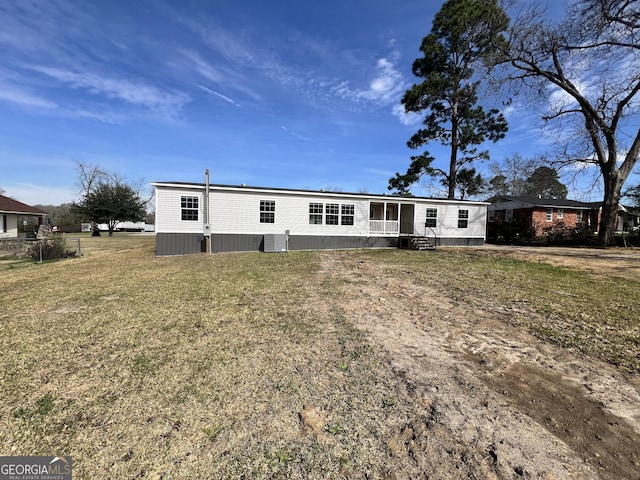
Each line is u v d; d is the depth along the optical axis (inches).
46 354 126.0
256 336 145.5
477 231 711.1
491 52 652.1
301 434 80.6
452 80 799.7
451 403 96.0
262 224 554.3
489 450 76.1
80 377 107.9
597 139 643.5
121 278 285.6
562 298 220.1
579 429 84.5
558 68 602.5
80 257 500.7
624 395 101.4
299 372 112.7
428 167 872.9
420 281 278.5
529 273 323.0
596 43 530.0
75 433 79.8
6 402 93.1
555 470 69.9
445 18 781.3
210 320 167.2
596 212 949.2
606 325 165.3
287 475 67.2
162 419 85.5
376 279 286.4
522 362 124.3
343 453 74.2
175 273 310.0
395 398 98.1
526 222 887.7
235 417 86.8
